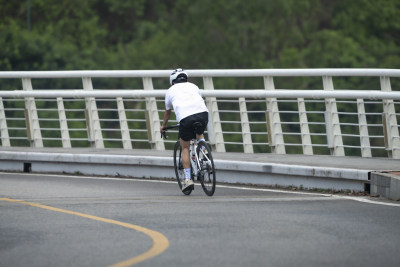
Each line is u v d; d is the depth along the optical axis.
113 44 188.00
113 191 32.78
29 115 44.66
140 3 186.00
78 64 150.00
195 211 26.30
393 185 28.88
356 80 132.62
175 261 18.52
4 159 41.69
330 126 37.25
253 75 38.59
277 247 20.06
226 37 161.25
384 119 36.12
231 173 35.25
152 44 162.38
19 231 22.78
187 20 165.00
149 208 27.19
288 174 32.97
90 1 184.75
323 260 18.59
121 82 137.50
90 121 43.00
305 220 24.14
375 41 165.00
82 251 19.84
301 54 154.75
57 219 24.88
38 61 146.50
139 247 20.23
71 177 38.38
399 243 20.58
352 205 27.44
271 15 161.12
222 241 20.88
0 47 143.75
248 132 39.44
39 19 179.25
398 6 168.38
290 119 102.88
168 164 36.56
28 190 33.19
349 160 34.91
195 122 30.56
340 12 170.50
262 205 27.64
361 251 19.59
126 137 42.59
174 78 31.80
